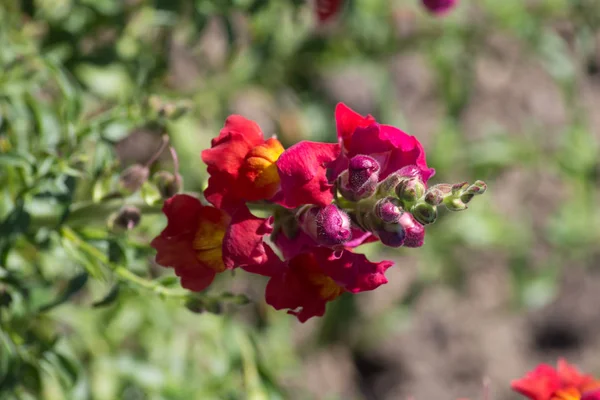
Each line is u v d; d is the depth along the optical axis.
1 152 4.10
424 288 8.43
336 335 8.86
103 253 3.86
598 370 9.64
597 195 8.57
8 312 4.46
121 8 6.09
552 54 7.50
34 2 5.91
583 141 7.88
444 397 9.47
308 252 3.15
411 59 10.05
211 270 3.27
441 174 7.95
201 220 3.27
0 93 4.85
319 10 5.71
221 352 6.11
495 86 10.23
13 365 4.14
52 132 4.49
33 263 5.09
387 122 7.85
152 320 6.14
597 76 10.45
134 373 5.69
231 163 3.15
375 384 9.37
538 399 3.84
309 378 8.94
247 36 7.15
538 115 10.30
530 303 8.05
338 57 7.70
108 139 4.28
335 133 7.95
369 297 9.26
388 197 2.97
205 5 5.80
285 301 3.15
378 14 7.39
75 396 4.47
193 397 5.69
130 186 3.69
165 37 6.46
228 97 7.23
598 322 9.84
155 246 3.28
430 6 5.73
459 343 9.68
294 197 2.96
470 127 10.02
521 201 9.84
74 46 5.98
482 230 7.97
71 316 5.92
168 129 6.58
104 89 6.06
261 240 3.01
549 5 7.52
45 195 3.89
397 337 9.51
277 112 8.01
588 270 9.93
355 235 3.21
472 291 9.86
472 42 7.68
